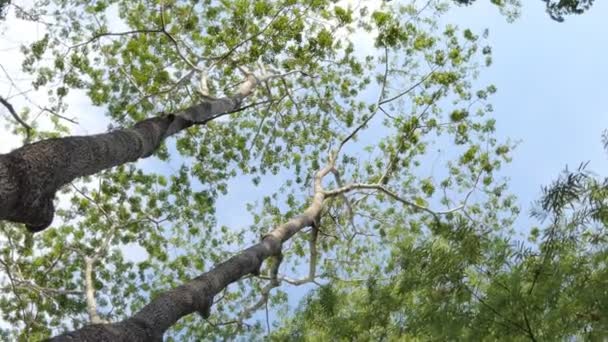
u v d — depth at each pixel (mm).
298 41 16250
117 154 5785
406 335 7250
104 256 15500
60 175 4719
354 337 7805
